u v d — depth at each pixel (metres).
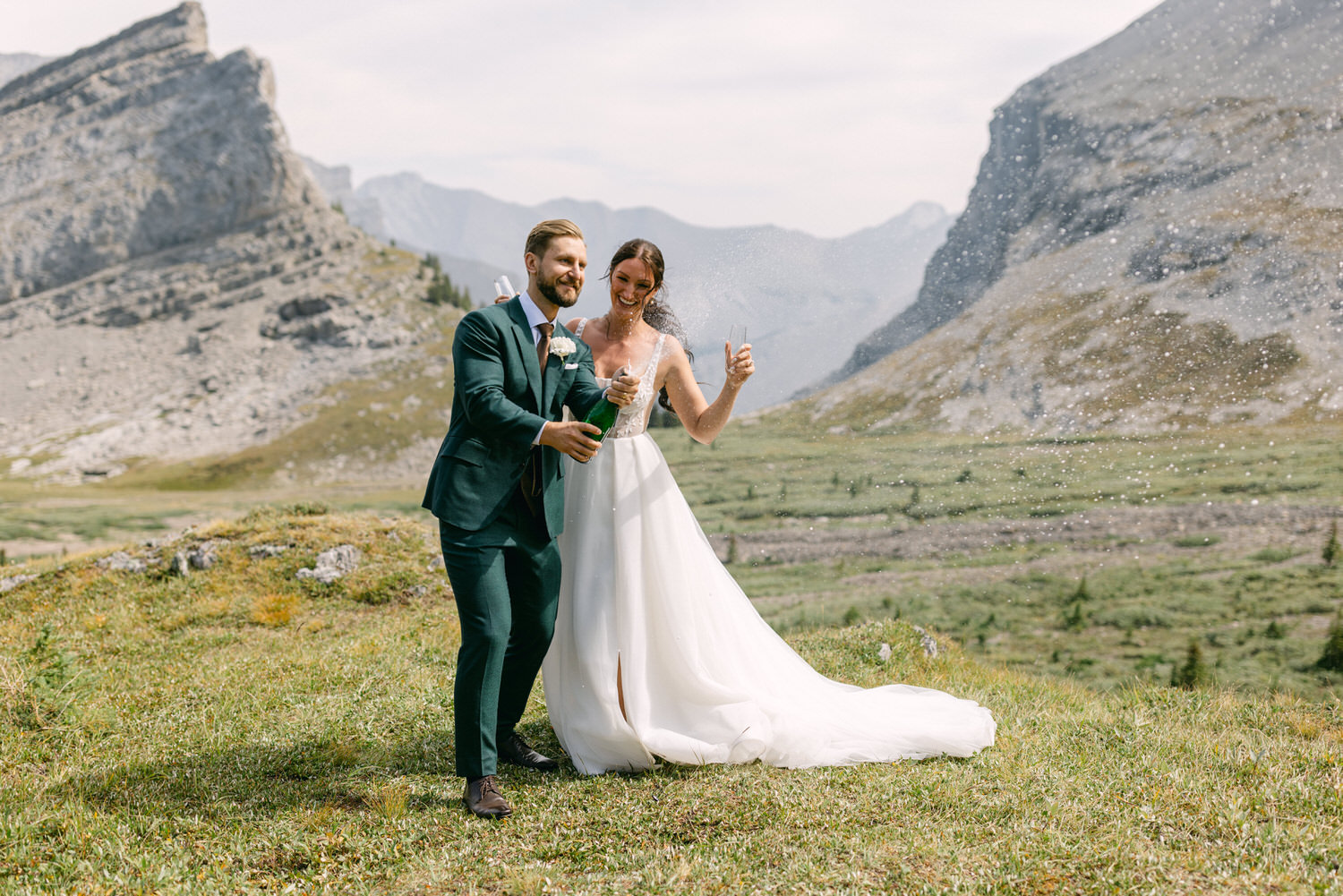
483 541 3.58
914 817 3.29
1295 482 76.69
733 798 3.50
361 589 9.14
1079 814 3.29
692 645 4.11
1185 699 5.79
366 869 3.01
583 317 4.49
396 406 147.50
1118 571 65.06
